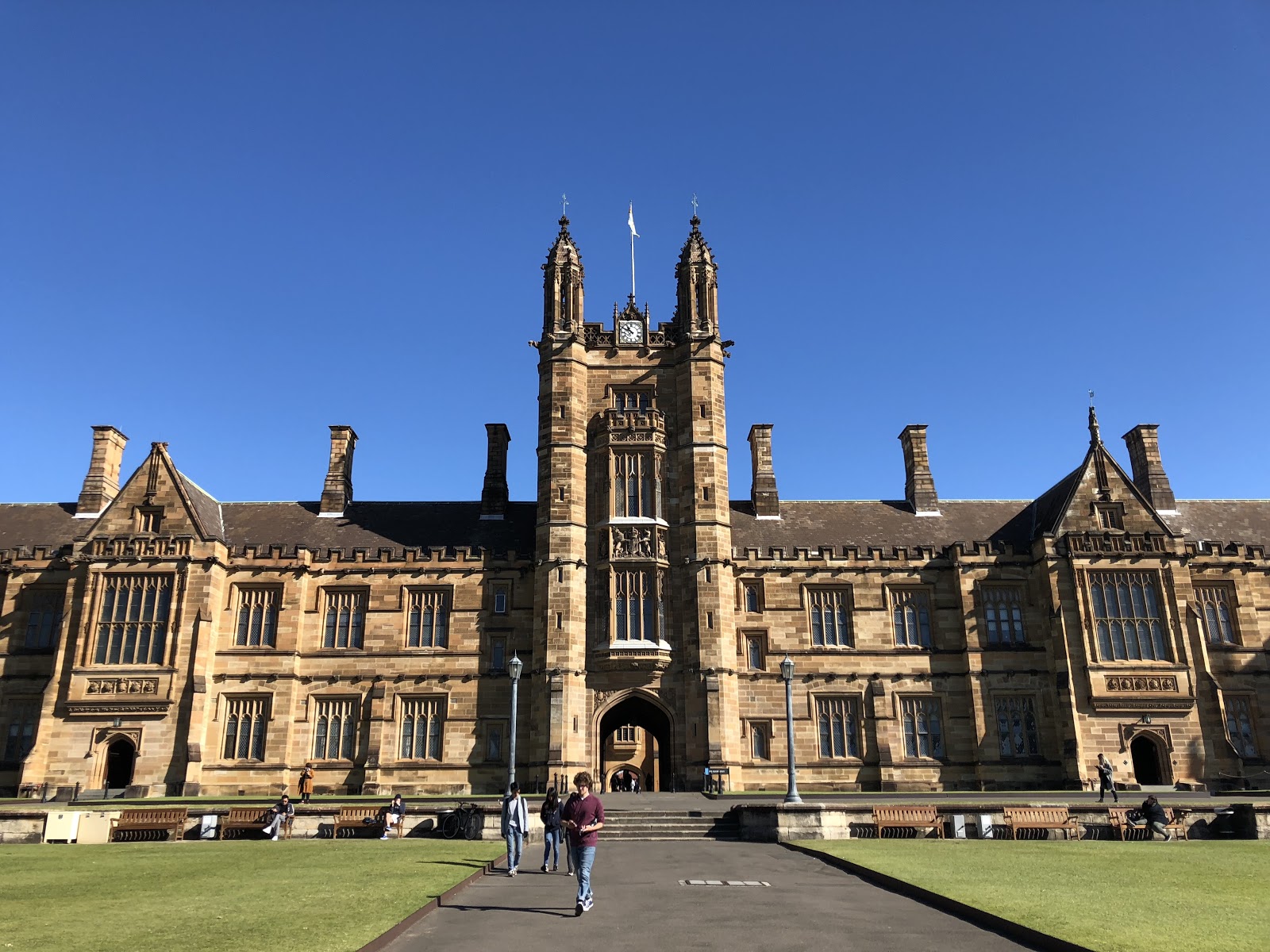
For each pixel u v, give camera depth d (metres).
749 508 65.44
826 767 54.56
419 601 57.03
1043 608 56.53
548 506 56.84
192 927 15.21
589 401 60.12
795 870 24.45
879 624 57.25
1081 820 32.75
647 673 54.16
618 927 16.31
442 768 53.84
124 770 55.28
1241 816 32.78
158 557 54.94
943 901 18.23
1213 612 57.69
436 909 18.09
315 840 33.09
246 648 55.22
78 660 53.34
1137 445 66.25
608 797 46.47
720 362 60.59
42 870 23.53
